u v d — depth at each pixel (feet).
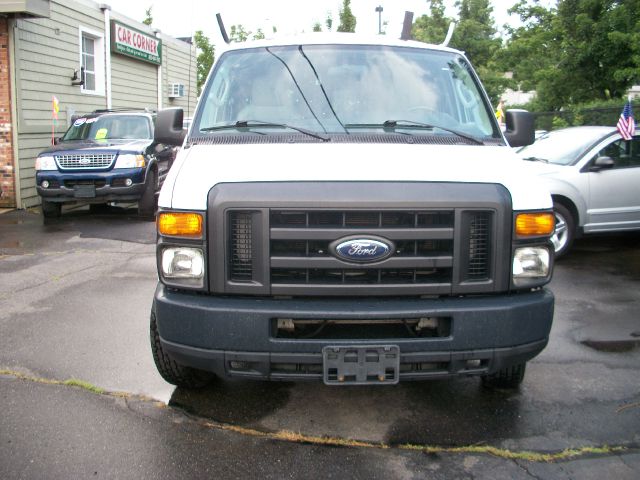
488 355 10.74
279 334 10.75
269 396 13.48
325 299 10.69
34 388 13.74
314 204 10.40
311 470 10.61
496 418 12.51
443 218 10.70
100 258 27.02
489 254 10.83
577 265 25.98
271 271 10.60
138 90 64.54
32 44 43.24
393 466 10.75
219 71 15.19
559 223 26.43
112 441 11.51
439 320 10.76
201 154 12.34
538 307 10.93
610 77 60.59
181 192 10.94
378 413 12.74
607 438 11.72
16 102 41.27
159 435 11.76
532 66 86.74
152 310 12.69
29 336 17.04
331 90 14.46
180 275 10.87
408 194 10.52
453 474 10.50
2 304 20.04
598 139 27.27
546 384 14.16
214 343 10.59
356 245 10.41
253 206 10.44
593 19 61.36
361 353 10.48
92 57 54.90
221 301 10.70
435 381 14.29
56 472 10.50
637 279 23.65
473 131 14.03
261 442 11.55
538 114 58.13
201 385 13.64
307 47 15.51
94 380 14.21
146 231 33.91
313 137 13.05
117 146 37.11
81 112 51.34
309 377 10.77
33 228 34.78
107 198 36.42
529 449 11.31
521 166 12.09
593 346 16.60
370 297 10.73
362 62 15.12
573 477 10.41
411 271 10.77
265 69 14.98
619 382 14.29
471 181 10.98
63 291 21.61
